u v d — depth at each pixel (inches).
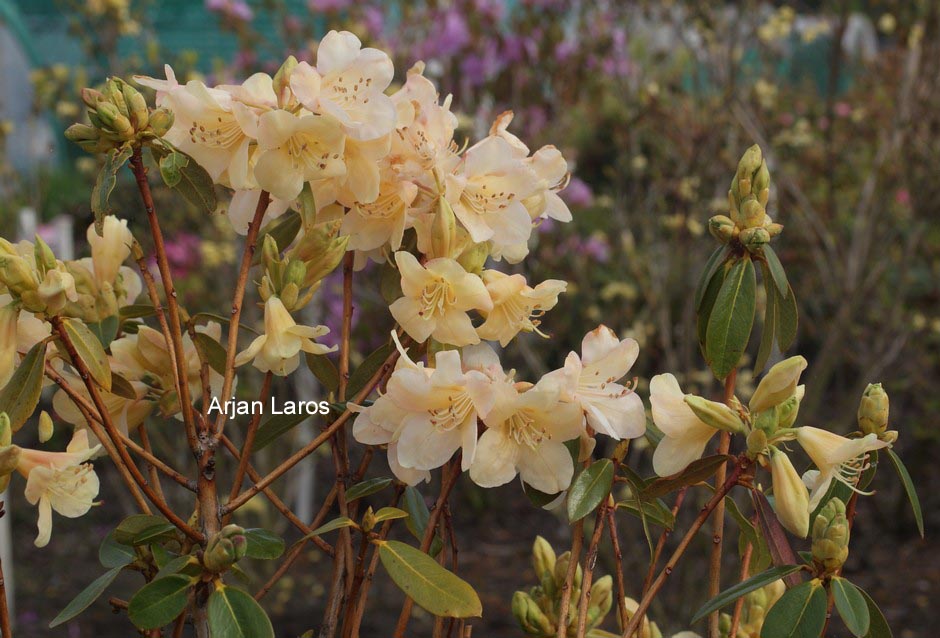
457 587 29.1
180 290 105.3
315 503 118.9
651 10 122.1
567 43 118.2
